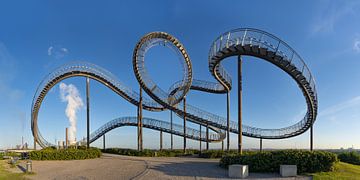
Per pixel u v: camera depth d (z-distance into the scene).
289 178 18.61
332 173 19.86
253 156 21.53
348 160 29.66
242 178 18.69
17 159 31.22
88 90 44.62
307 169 20.45
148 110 49.12
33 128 49.59
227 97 39.72
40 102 47.75
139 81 43.50
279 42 27.83
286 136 44.03
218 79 37.47
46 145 52.53
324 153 20.91
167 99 45.47
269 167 20.84
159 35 42.44
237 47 28.59
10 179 20.30
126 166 25.81
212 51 31.98
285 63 27.95
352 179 18.19
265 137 45.59
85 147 44.84
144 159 33.12
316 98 31.80
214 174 20.19
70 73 44.62
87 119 43.84
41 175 22.06
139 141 44.47
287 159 20.61
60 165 28.25
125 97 47.81
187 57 44.69
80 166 27.16
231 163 22.34
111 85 46.78
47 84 45.69
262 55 28.30
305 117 38.84
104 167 25.75
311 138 34.84
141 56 43.16
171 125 51.69
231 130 45.34
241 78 28.64
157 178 18.94
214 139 50.91
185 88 45.69
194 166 24.39
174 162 28.33
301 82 29.22
